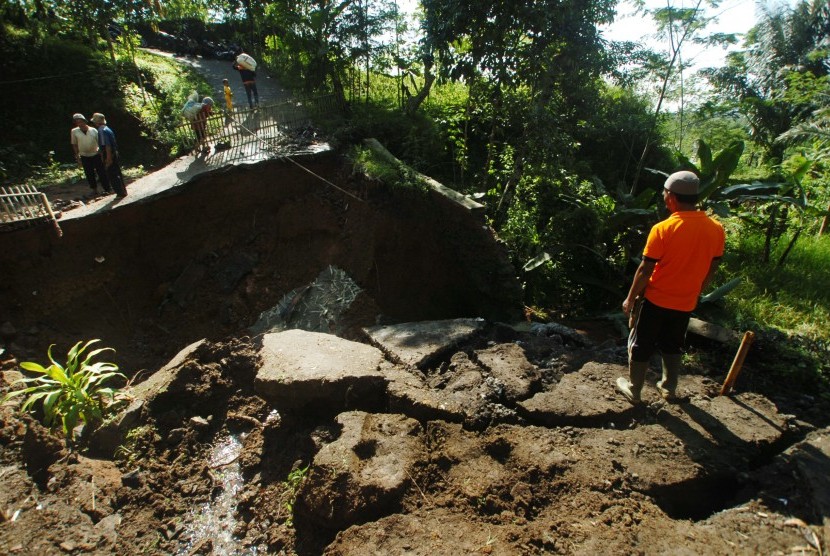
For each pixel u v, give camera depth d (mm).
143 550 4160
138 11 14000
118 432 5305
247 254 8953
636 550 3135
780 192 7988
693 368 5164
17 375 6328
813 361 5105
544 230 9367
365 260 8750
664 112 13281
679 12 8922
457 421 4379
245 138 10305
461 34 9383
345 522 3650
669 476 3686
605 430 4207
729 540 3166
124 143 12539
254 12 17766
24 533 4078
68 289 7715
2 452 4887
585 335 7016
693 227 3732
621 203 9227
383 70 12766
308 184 9609
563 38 8953
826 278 7434
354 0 11422
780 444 4066
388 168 8953
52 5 14664
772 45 16359
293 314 8445
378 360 5207
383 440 4102
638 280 3938
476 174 11586
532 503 3600
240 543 4188
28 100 12516
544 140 9336
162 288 8406
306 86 12531
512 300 8164
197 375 5875
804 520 3240
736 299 6805
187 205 8711
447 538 3311
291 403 4840
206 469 5004
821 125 12312
